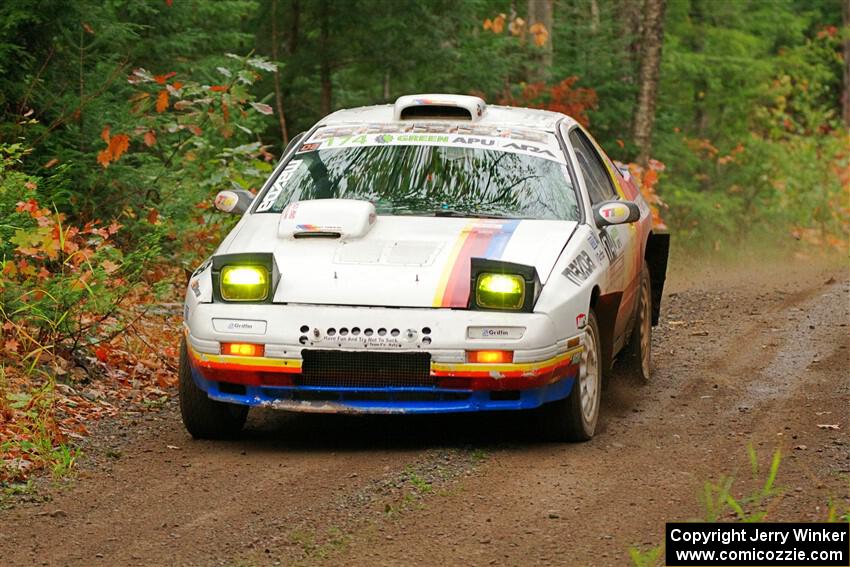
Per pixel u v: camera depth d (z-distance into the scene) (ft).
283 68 112.37
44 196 64.59
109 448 45.37
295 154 52.21
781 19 179.93
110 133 71.97
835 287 92.32
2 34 66.08
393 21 106.63
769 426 47.75
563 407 44.65
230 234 48.47
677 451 44.19
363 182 49.98
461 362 42.14
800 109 166.50
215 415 46.03
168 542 34.96
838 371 58.54
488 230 46.42
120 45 77.41
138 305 64.75
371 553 33.65
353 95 128.67
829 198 146.82
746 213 137.08
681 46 156.97
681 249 126.11
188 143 84.43
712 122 155.12
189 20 91.97
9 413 47.09
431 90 117.19
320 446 45.80
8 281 54.08
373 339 42.19
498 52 121.29
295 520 36.68
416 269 43.68
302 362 42.60
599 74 125.08
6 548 34.55
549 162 50.47
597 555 33.24
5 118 69.31
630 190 60.54
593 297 46.78
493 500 38.24
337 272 43.86
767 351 64.80
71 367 55.36
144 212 72.84
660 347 67.31
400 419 50.44
